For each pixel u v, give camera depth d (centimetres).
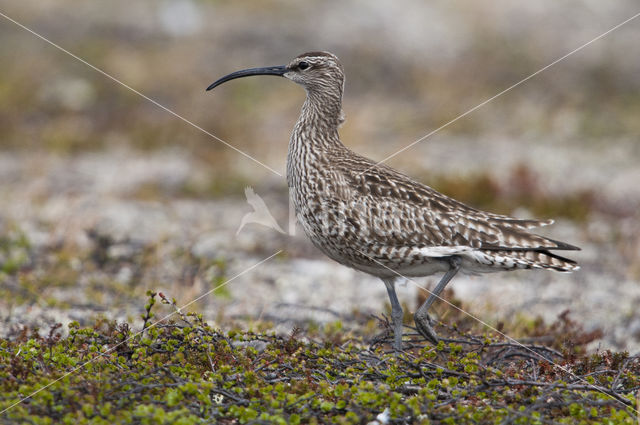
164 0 5256
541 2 5678
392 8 5456
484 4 5525
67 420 1103
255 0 5259
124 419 1112
